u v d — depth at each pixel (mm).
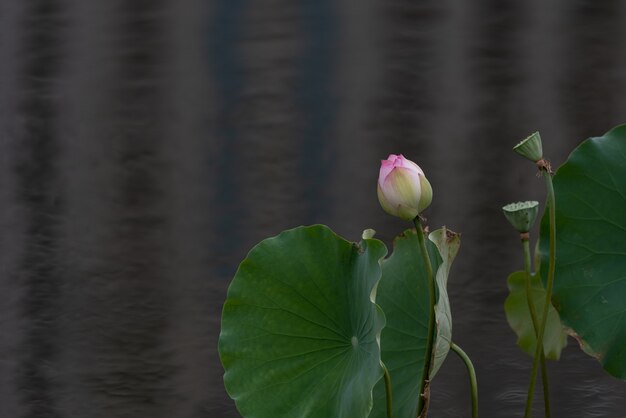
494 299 13258
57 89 15133
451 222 14117
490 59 14562
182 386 13641
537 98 14523
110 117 14938
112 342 13898
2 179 14781
